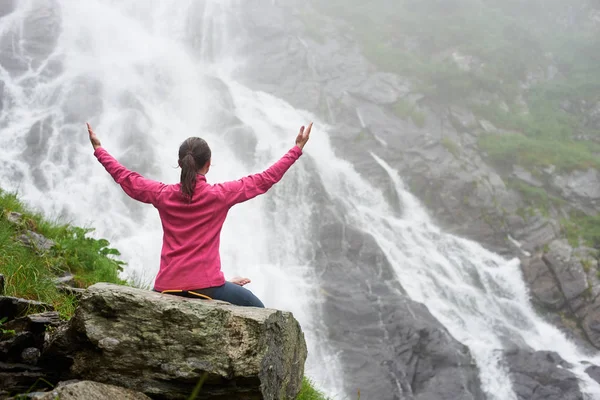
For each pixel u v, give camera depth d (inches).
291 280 709.3
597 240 821.2
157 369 125.5
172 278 138.8
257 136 915.4
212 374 123.6
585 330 718.5
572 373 609.9
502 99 1146.0
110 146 815.7
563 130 1085.1
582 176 924.6
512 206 877.8
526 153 959.6
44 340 147.4
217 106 971.9
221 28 1189.1
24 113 815.7
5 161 727.1
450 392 566.6
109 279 283.0
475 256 814.5
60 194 712.4
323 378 578.6
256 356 126.2
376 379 573.3
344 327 636.1
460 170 917.2
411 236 834.8
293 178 843.4
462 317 716.0
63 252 276.7
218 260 143.3
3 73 861.2
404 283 737.0
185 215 142.1
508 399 585.9
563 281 763.4
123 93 903.1
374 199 885.8
